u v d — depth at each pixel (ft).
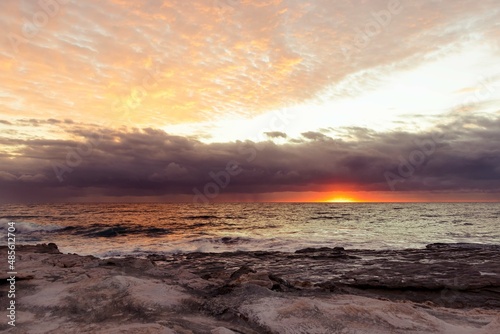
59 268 30.14
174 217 185.68
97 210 257.14
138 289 20.95
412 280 33.53
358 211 289.74
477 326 17.29
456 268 41.45
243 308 18.58
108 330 14.42
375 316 16.46
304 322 15.84
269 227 126.21
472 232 106.22
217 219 174.19
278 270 43.16
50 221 136.56
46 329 15.39
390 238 89.66
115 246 69.97
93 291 20.65
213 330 14.90
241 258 52.90
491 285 31.76
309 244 75.51
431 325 15.90
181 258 53.57
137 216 185.57
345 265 46.01
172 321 16.29
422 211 282.56
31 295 20.63
